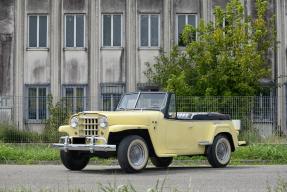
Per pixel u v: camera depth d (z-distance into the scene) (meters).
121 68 37.41
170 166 20.47
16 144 26.86
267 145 25.73
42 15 37.75
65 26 37.66
